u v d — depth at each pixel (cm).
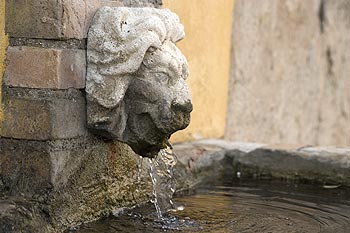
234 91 916
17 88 544
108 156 589
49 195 541
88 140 569
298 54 1087
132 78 559
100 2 566
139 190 626
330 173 739
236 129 923
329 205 649
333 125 1180
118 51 545
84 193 570
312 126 1132
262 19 984
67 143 552
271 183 742
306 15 1102
